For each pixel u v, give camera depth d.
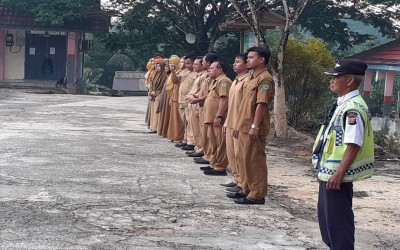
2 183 7.21
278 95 12.62
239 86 6.77
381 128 16.62
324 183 4.41
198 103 9.01
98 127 13.66
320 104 15.02
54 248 4.86
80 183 7.40
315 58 14.58
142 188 7.27
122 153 9.94
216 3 25.16
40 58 27.73
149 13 25.27
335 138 4.31
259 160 6.66
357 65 4.29
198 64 9.47
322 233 4.60
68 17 25.11
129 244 5.07
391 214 6.63
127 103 21.67
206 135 8.88
